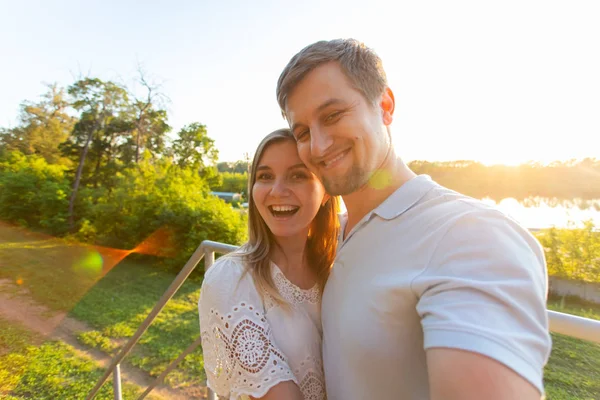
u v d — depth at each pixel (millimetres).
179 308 7035
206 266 1743
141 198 12039
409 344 741
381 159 946
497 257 612
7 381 4316
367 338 793
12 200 17609
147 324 2102
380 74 948
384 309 767
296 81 930
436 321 584
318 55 912
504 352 504
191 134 26938
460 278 613
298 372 1025
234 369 947
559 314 888
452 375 521
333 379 930
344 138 902
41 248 13039
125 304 7414
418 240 758
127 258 11570
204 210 10766
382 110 976
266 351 940
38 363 4785
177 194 11578
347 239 948
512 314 548
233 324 965
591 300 5660
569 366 1599
